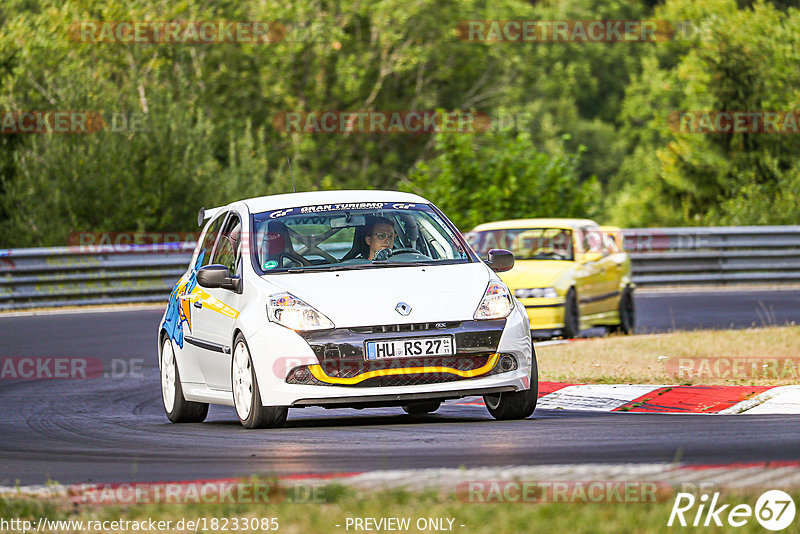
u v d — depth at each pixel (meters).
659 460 22.89
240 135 150.38
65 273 81.88
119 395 43.34
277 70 160.50
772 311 68.94
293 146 159.88
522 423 29.72
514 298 30.89
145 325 67.44
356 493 19.36
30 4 139.38
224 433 30.47
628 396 34.50
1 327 67.31
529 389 30.28
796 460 22.41
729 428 27.59
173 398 35.62
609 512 17.47
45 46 119.19
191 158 109.25
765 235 93.31
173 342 35.78
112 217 103.31
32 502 19.97
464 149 100.38
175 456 26.72
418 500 18.70
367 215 33.12
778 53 138.62
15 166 106.19
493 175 99.44
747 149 139.50
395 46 169.50
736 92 139.62
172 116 111.56
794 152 137.88
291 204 33.72
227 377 31.86
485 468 22.34
